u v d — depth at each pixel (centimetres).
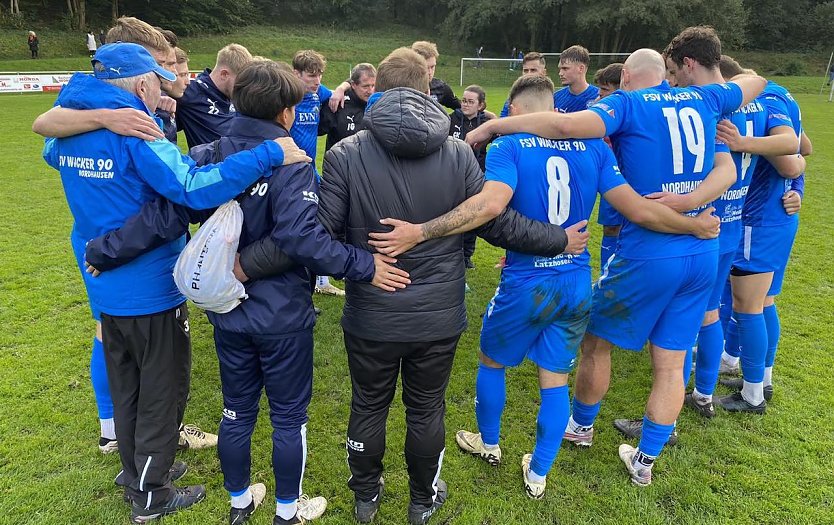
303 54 427
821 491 265
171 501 249
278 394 224
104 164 204
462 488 269
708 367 316
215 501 257
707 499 261
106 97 203
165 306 226
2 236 615
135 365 236
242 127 204
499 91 2572
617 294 258
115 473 271
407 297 206
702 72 256
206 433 300
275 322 209
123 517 246
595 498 262
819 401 339
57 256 562
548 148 226
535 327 240
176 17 3734
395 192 201
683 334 255
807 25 4544
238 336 213
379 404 229
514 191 228
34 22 3228
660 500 263
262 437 304
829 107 2119
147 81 212
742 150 268
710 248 250
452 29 4378
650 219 234
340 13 4847
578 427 295
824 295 503
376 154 202
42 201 751
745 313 319
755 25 4509
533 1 3809
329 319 452
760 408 327
